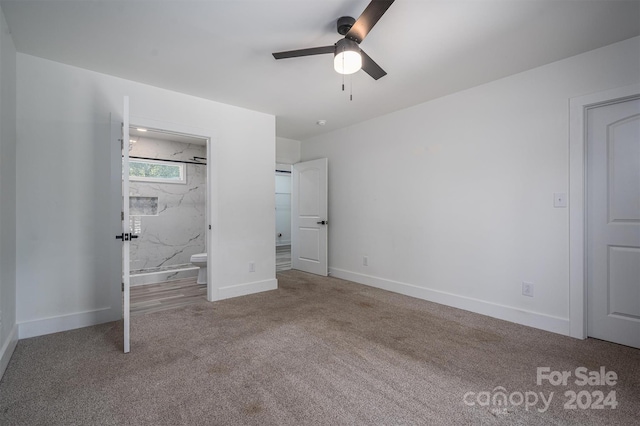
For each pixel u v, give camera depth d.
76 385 1.75
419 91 3.15
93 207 2.72
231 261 3.58
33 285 2.47
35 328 2.45
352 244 4.41
